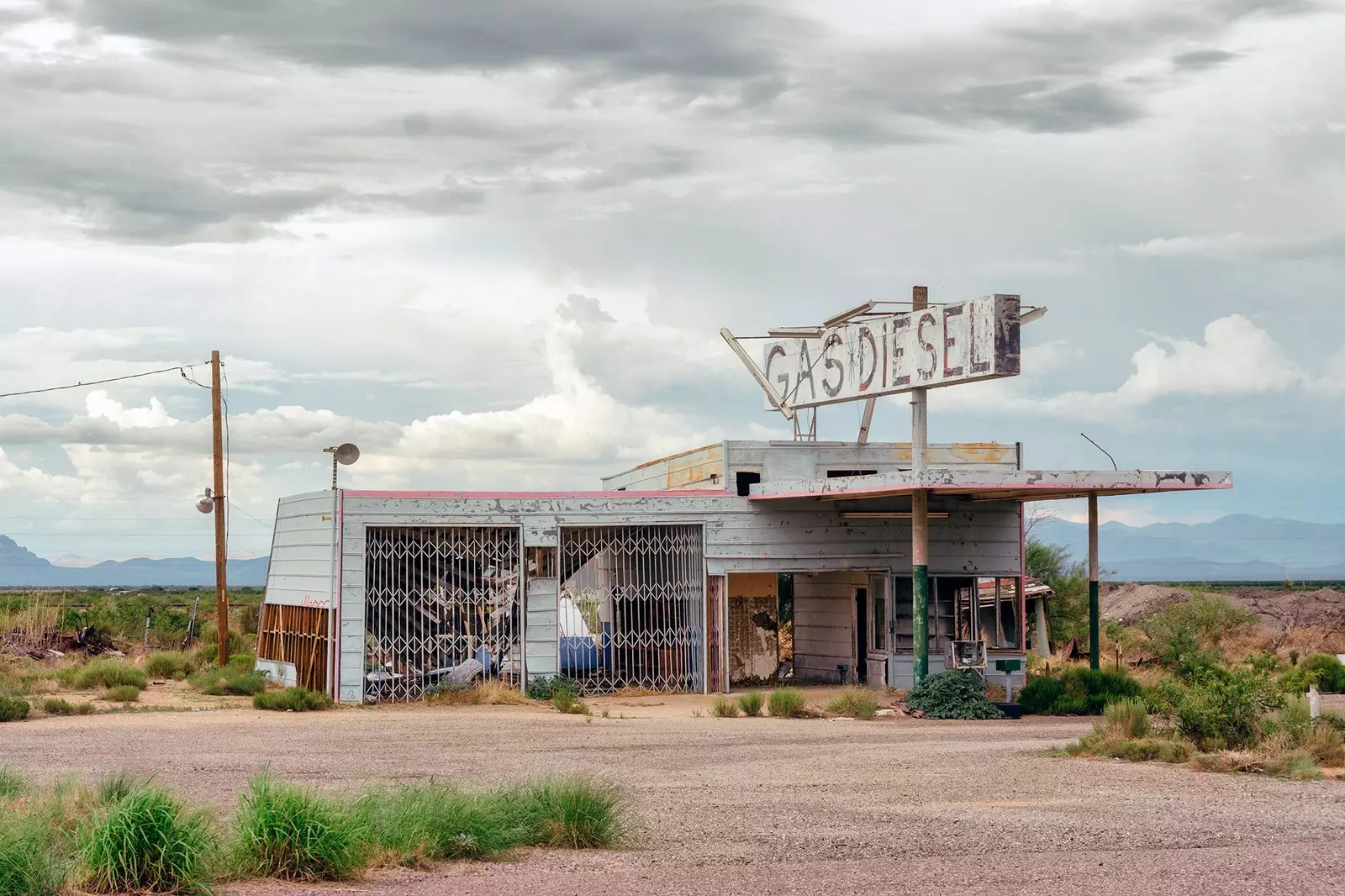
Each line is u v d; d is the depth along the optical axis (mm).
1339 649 46531
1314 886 8750
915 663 23984
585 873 8914
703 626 27578
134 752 15594
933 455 29969
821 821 11188
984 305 22844
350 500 25156
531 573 26438
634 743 17531
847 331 27203
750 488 27828
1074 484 23562
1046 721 22453
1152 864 9445
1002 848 10023
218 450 32844
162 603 69188
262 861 8555
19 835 7777
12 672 28453
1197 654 34844
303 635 26609
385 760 15219
